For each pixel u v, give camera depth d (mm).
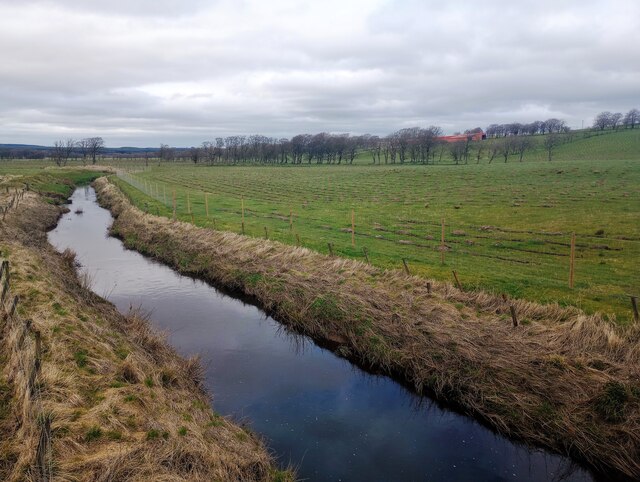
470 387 11773
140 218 35344
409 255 23359
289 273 20078
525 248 24609
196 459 8141
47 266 19141
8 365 10117
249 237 26047
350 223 33812
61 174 80812
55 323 12102
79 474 7164
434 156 149875
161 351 13688
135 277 23859
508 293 16719
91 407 8961
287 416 11602
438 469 9758
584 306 15141
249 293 20406
